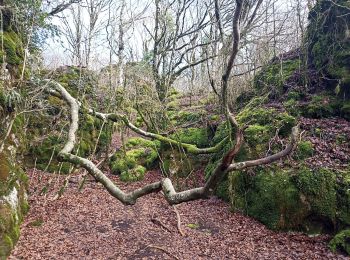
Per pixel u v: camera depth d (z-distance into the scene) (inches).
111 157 497.4
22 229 262.7
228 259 239.8
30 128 430.9
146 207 354.0
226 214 337.1
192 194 114.2
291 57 502.3
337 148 318.0
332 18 420.8
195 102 664.4
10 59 313.9
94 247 252.2
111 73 502.6
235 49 143.9
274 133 357.4
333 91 399.5
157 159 503.5
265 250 254.4
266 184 315.9
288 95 423.8
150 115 521.0
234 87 533.3
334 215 271.7
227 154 103.4
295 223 286.7
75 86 505.7
